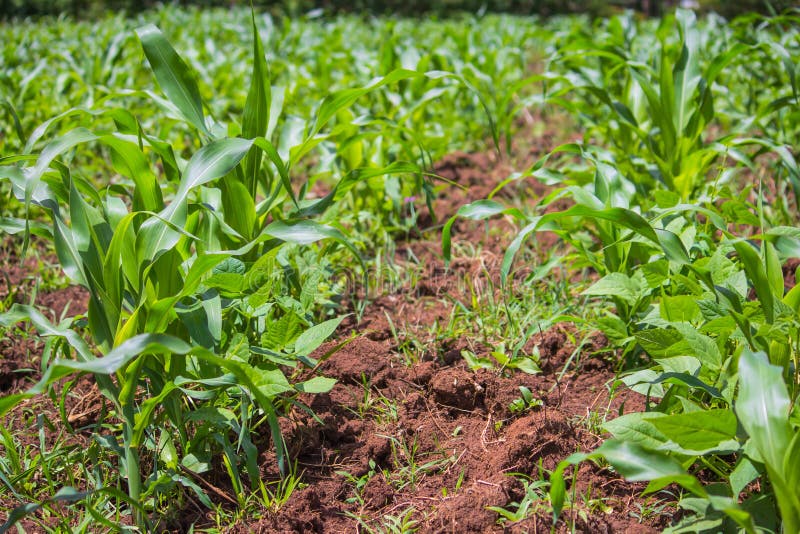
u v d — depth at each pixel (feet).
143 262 7.39
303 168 18.39
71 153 14.51
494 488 7.36
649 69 13.23
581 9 84.02
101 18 67.56
